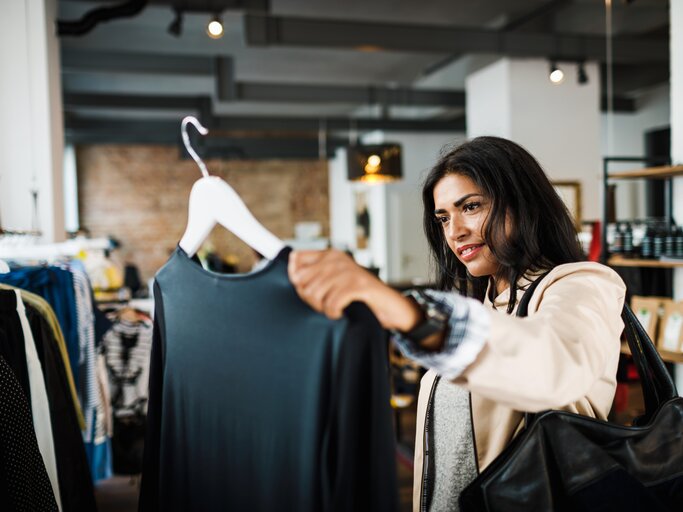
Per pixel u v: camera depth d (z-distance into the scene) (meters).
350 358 0.72
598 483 0.91
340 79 8.33
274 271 0.80
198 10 4.55
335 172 11.94
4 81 3.26
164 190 11.13
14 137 3.26
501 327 0.70
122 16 3.96
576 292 0.86
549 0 5.51
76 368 2.46
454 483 1.12
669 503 0.96
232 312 0.84
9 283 2.29
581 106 6.26
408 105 8.16
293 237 12.04
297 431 0.77
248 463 0.83
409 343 0.71
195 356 0.89
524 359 0.70
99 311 2.81
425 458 1.21
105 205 10.91
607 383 1.04
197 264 0.90
